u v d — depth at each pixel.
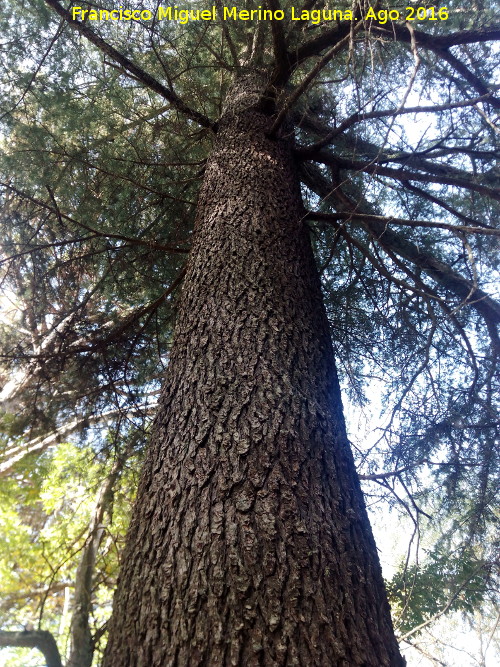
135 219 3.71
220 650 1.06
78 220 3.53
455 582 2.89
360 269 3.76
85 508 4.70
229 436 1.48
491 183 3.37
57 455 4.83
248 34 3.69
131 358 3.70
